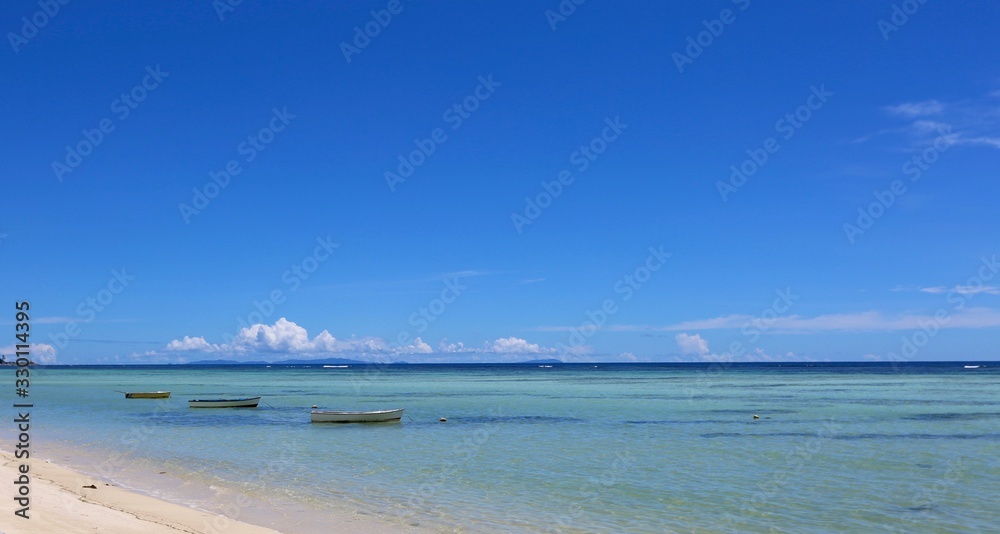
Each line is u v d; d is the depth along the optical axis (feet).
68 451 103.19
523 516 62.90
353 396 254.47
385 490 73.92
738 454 100.42
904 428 134.00
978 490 74.74
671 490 74.49
